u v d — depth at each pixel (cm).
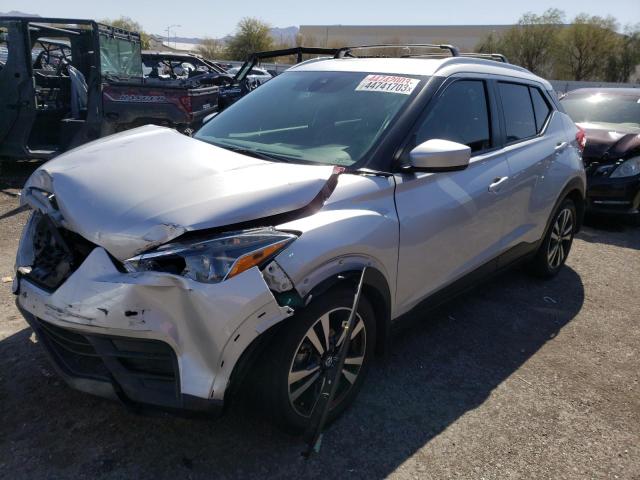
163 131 314
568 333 398
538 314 425
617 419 301
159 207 223
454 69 349
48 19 760
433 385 320
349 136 307
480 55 434
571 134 481
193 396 212
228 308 211
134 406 224
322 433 271
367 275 263
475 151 356
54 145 856
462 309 425
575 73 4150
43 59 913
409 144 299
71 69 836
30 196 267
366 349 284
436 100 324
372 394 307
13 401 281
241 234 220
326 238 241
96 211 229
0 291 405
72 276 221
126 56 945
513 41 4266
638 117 765
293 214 242
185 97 859
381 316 290
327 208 253
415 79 333
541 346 376
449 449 268
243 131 341
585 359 363
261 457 252
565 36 4075
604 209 678
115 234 217
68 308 219
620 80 4069
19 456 246
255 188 236
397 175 290
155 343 214
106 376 228
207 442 259
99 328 214
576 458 268
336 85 349
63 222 236
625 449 277
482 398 311
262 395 240
